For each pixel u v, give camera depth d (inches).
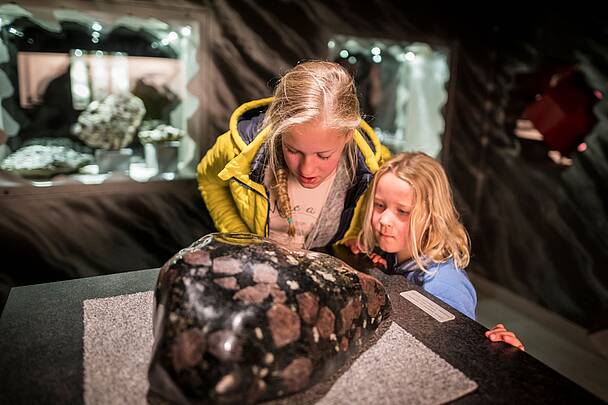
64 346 22.6
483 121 99.0
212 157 43.8
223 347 18.0
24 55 68.9
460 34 92.1
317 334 19.9
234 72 76.8
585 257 80.0
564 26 80.8
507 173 95.1
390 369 21.7
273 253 22.7
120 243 74.6
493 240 100.0
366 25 84.7
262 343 18.5
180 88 79.4
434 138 102.1
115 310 26.3
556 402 19.7
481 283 102.7
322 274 22.6
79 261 72.4
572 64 79.8
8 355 21.8
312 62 30.5
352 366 21.8
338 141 29.4
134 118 76.5
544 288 88.4
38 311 26.0
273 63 79.3
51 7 63.3
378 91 99.8
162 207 76.2
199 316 18.9
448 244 38.4
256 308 19.2
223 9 73.5
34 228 68.5
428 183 36.6
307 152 29.1
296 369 18.8
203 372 17.7
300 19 79.4
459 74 93.9
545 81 84.8
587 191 78.5
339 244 42.1
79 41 71.7
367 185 40.6
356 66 95.4
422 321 26.3
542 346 80.8
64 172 70.7
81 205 70.6
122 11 66.9
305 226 42.6
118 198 72.7
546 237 87.3
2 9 63.4
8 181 66.6
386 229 37.2
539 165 87.7
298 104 27.3
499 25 94.2
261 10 76.2
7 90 68.2
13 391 19.3
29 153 70.0
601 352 77.9
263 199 40.5
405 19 87.2
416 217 36.5
